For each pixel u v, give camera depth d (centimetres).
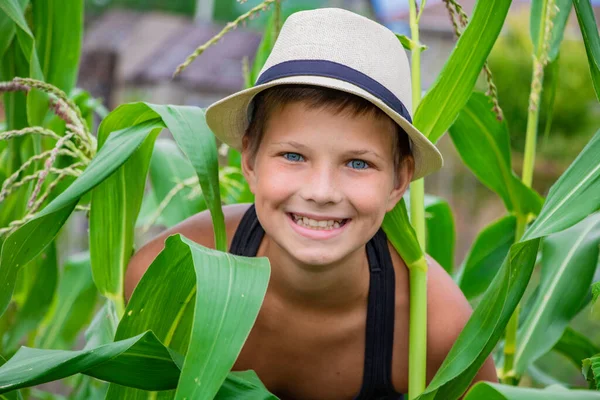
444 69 119
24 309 172
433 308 127
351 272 118
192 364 86
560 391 87
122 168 133
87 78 764
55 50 160
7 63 163
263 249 126
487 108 157
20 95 161
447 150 630
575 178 112
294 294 122
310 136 104
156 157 180
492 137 159
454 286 132
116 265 135
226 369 86
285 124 106
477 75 120
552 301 153
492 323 107
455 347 110
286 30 113
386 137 108
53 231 122
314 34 109
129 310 107
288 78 105
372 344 125
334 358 129
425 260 122
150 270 105
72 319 194
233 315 89
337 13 111
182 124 125
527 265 112
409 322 126
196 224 133
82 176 118
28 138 164
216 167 124
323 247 106
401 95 112
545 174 582
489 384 87
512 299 112
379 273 123
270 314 126
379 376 127
